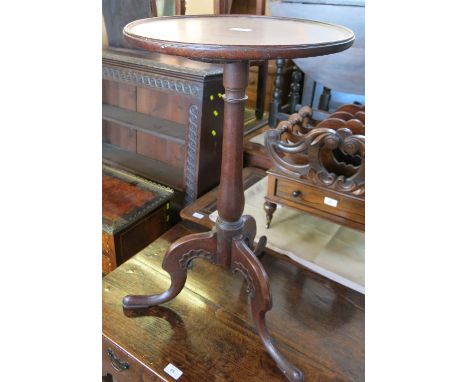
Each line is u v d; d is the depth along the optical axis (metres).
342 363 0.88
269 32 0.71
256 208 1.46
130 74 1.49
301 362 0.87
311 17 1.60
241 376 0.84
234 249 0.84
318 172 1.12
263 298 0.81
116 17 1.70
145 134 1.76
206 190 1.57
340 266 1.17
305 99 2.19
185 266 0.93
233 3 2.15
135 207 1.34
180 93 1.40
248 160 1.83
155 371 0.85
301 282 1.12
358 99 2.10
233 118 0.74
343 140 1.03
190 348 0.90
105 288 1.05
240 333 0.94
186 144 1.46
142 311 0.99
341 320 0.99
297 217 1.42
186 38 0.60
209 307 1.02
